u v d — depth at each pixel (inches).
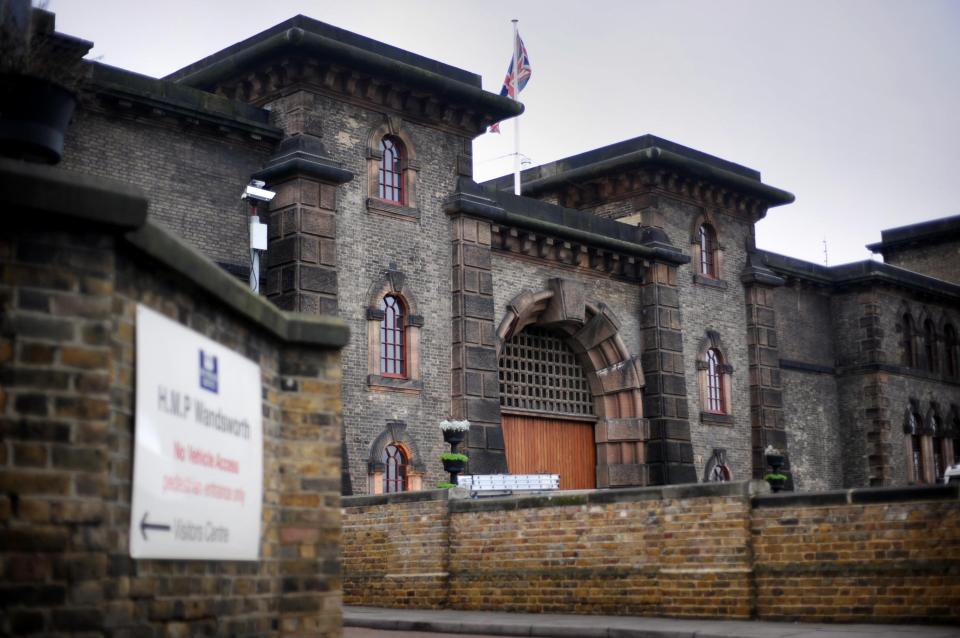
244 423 300.5
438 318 1182.9
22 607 212.2
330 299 1072.8
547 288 1322.6
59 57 394.0
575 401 1395.2
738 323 1556.3
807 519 613.3
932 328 1891.0
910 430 1776.6
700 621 625.3
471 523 746.8
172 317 262.8
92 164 987.9
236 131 1078.4
